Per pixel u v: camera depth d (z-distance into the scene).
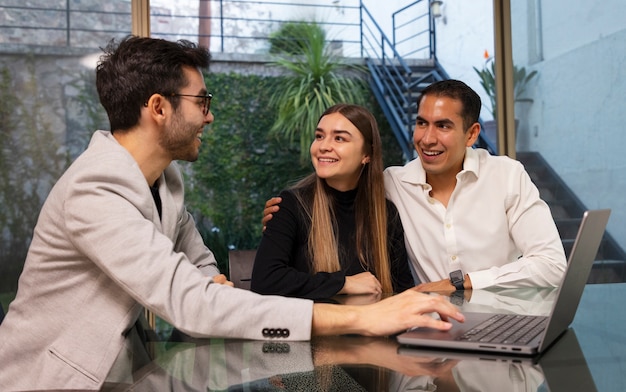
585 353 0.77
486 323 0.92
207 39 7.20
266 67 7.32
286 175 7.33
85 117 3.19
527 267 1.50
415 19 7.43
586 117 3.44
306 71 7.24
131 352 0.90
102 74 1.12
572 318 0.93
